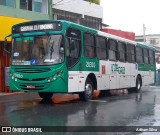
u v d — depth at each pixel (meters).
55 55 14.32
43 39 14.59
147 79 24.77
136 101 16.52
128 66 21.17
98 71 17.12
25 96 19.20
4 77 21.50
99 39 17.42
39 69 14.40
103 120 10.80
